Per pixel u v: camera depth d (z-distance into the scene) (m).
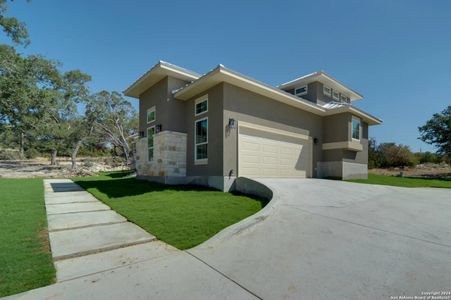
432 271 2.81
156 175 11.71
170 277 2.71
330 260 3.13
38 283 2.56
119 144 29.05
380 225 4.66
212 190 9.30
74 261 3.15
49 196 8.44
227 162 9.41
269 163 11.42
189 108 11.50
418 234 4.15
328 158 15.21
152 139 12.58
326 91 17.66
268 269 2.89
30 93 16.08
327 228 4.43
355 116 15.40
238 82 9.80
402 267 2.92
